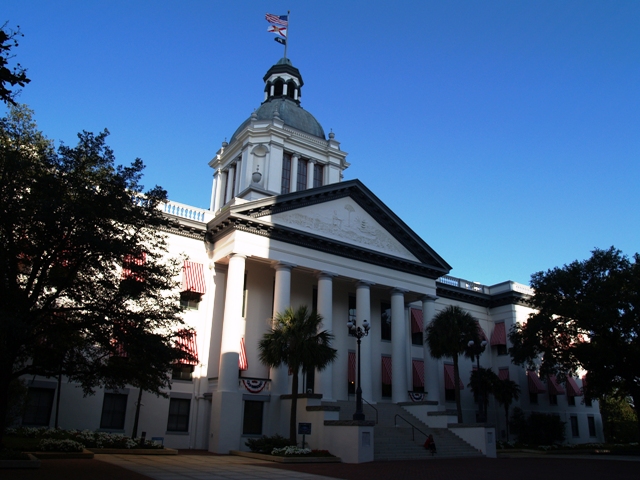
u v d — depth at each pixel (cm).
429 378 4169
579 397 5628
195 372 3453
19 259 1925
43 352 1986
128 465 1995
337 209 4059
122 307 2105
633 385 4125
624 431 5941
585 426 5553
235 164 5125
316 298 4172
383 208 4247
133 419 3186
